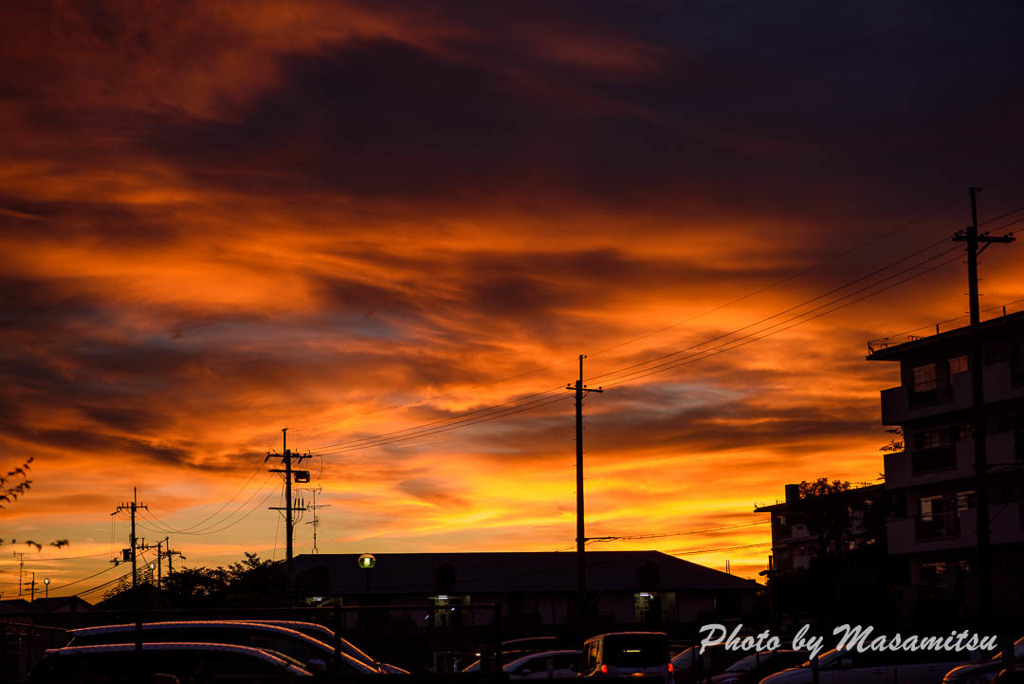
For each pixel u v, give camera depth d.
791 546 101.50
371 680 16.16
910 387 58.59
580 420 52.34
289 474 62.00
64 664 18.11
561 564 82.88
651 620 79.69
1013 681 22.69
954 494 56.44
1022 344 53.50
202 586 67.38
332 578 78.81
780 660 39.72
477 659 37.06
